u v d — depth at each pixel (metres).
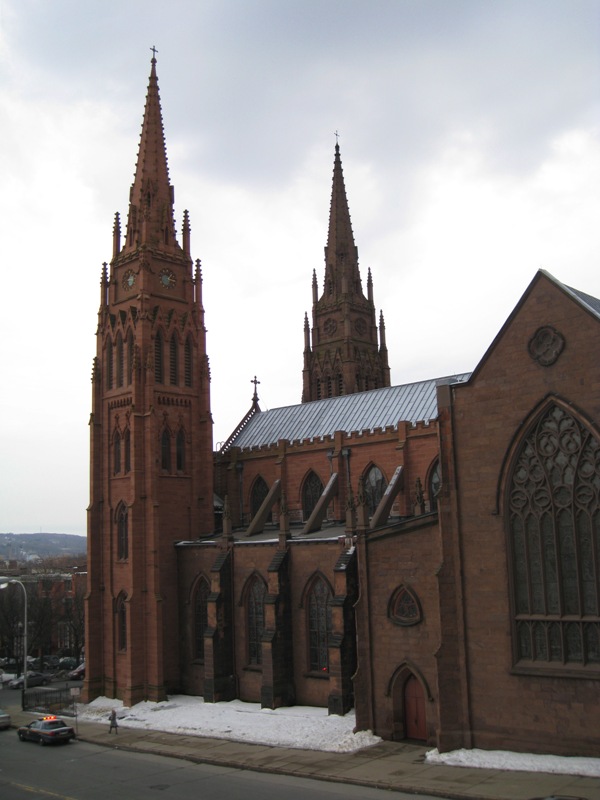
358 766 45.50
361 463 73.69
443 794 38.50
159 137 84.06
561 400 44.78
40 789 44.34
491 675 46.16
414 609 51.09
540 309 46.16
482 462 47.75
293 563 66.06
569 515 44.41
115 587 75.56
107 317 81.50
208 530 79.12
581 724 42.78
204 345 82.56
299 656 64.88
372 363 117.81
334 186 121.25
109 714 68.25
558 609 44.25
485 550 47.16
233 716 62.75
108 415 79.44
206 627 73.19
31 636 119.44
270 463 81.62
